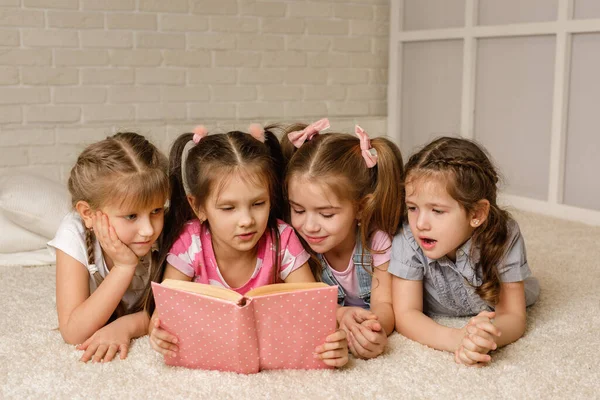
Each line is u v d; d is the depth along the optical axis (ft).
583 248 7.73
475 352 4.38
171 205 5.14
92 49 10.53
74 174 4.75
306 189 4.73
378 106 13.01
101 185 4.53
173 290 4.20
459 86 11.53
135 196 4.53
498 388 4.17
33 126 10.34
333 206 4.74
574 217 9.50
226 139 4.77
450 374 4.34
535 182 10.27
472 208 4.57
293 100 12.16
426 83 12.30
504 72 10.62
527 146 10.35
